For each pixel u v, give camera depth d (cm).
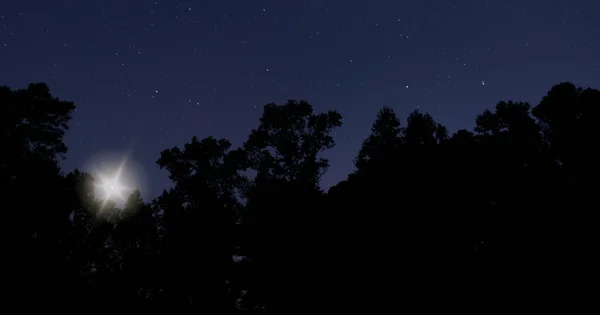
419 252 1642
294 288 1575
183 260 1819
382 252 1620
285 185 1806
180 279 1817
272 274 1609
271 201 1712
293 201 1702
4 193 1736
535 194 1811
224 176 2425
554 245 1734
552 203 1798
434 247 1661
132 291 1844
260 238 1666
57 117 2359
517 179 1836
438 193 1734
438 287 1617
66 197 1839
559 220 1767
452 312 1602
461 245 1723
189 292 1806
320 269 1584
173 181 2452
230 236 1831
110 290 1802
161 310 1798
